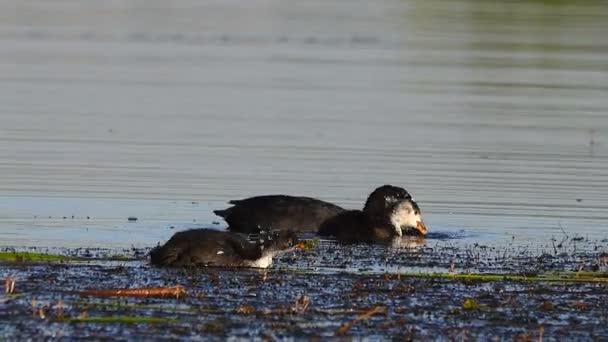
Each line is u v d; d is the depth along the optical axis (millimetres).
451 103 30844
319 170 22609
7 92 31141
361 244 17438
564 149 25109
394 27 48188
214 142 25109
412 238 17828
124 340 11562
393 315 12891
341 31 46844
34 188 20328
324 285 14188
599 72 36688
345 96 31656
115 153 23750
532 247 17094
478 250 16859
